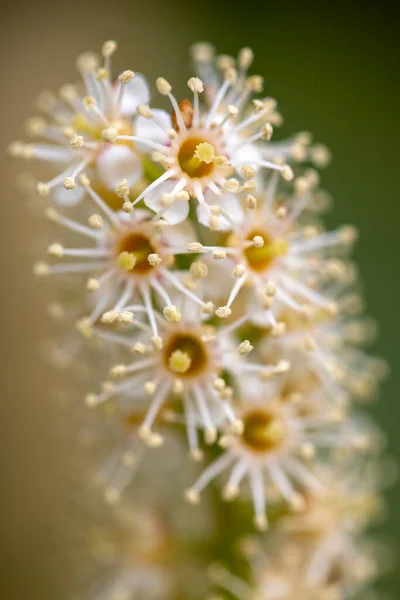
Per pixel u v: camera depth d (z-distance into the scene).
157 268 0.12
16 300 0.16
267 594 0.13
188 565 0.13
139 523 0.13
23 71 0.17
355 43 0.17
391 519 0.15
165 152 0.12
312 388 0.13
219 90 0.12
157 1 0.17
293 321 0.13
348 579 0.13
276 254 0.12
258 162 0.12
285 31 0.17
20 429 0.16
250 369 0.12
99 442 0.13
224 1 0.17
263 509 0.12
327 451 0.14
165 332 0.12
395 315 0.16
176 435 0.13
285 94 0.17
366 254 0.16
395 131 0.17
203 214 0.12
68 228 0.13
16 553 0.16
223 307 0.12
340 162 0.16
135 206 0.12
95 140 0.12
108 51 0.12
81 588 0.14
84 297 0.13
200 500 0.13
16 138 0.17
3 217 0.16
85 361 0.13
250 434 0.13
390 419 0.16
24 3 0.17
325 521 0.13
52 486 0.16
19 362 0.16
